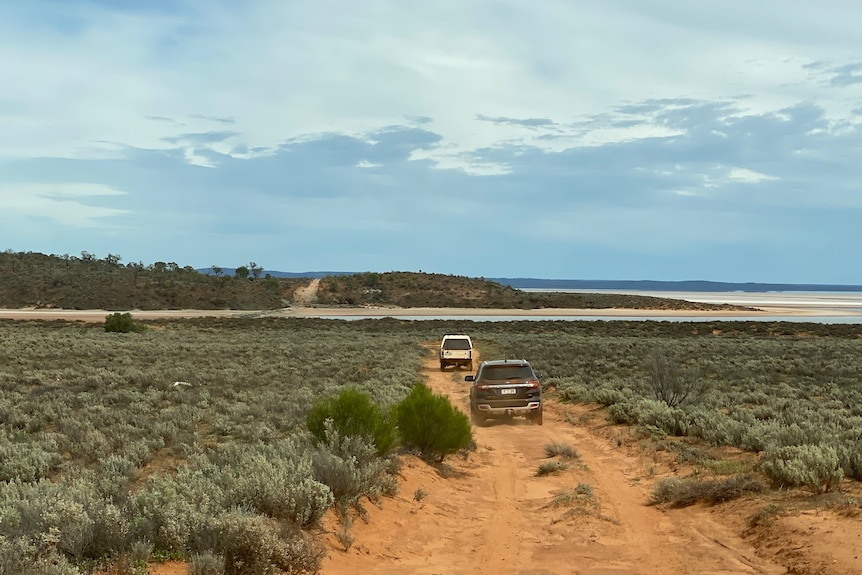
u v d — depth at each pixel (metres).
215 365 38.12
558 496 11.93
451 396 29.23
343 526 8.73
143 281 166.75
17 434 17.00
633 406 21.41
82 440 15.87
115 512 6.97
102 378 29.84
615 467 15.00
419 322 101.81
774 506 9.59
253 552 6.73
